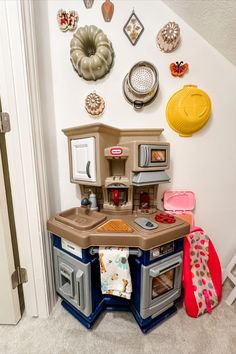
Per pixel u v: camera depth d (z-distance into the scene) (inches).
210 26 39.1
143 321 35.5
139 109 44.3
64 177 47.8
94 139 36.0
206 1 35.4
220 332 37.4
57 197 48.0
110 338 35.9
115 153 37.3
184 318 40.4
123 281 32.6
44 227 39.4
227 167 48.6
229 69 44.1
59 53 42.6
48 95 42.4
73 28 41.0
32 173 35.8
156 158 37.4
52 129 44.6
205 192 49.3
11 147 34.7
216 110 45.6
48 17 41.1
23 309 42.8
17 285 39.7
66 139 46.2
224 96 45.2
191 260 43.7
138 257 34.7
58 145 46.4
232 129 46.9
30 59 33.9
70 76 43.5
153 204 43.7
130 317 40.4
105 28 41.3
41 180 38.0
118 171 42.3
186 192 47.6
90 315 36.4
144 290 33.4
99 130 34.8
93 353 33.2
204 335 36.6
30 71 34.0
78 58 39.6
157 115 44.9
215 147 47.3
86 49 41.9
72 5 40.4
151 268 33.3
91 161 37.0
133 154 36.1
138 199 43.9
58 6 40.6
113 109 44.3
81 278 33.8
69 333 36.9
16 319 39.1
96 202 43.1
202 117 42.6
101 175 37.3
